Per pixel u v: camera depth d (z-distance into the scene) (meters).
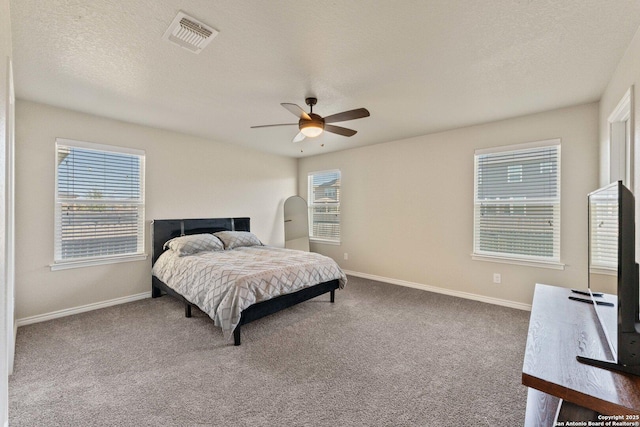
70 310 3.27
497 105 3.07
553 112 3.20
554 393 1.03
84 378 2.04
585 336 1.39
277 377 2.07
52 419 1.65
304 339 2.67
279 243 5.73
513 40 1.93
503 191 3.57
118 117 3.51
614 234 1.52
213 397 1.85
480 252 3.77
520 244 3.46
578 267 3.08
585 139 3.01
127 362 2.26
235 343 2.56
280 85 2.62
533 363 1.16
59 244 3.21
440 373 2.11
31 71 2.36
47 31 1.83
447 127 3.88
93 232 3.46
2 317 1.13
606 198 1.61
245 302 2.56
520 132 3.42
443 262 4.10
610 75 2.39
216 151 4.70
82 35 1.88
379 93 2.79
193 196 4.41
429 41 1.95
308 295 3.27
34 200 3.04
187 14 1.69
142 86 2.65
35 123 3.04
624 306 1.10
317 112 3.28
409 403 1.79
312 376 2.08
